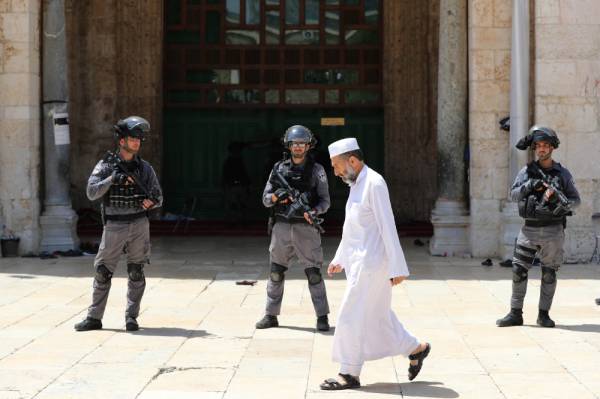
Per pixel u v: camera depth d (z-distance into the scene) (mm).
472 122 15578
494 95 15492
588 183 15000
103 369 7754
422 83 21641
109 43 21578
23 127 15695
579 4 14969
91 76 21547
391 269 6957
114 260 9352
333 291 12031
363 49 22188
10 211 15742
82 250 16500
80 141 21484
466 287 12438
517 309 9703
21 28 15656
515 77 15094
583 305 11023
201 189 22234
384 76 21922
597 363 7988
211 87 22188
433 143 21562
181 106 22156
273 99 22203
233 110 22250
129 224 9273
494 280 13070
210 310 10656
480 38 15477
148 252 9453
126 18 21625
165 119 22234
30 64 15711
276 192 9391
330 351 8484
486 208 15578
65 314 10336
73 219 16234
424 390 7121
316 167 9531
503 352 8445
